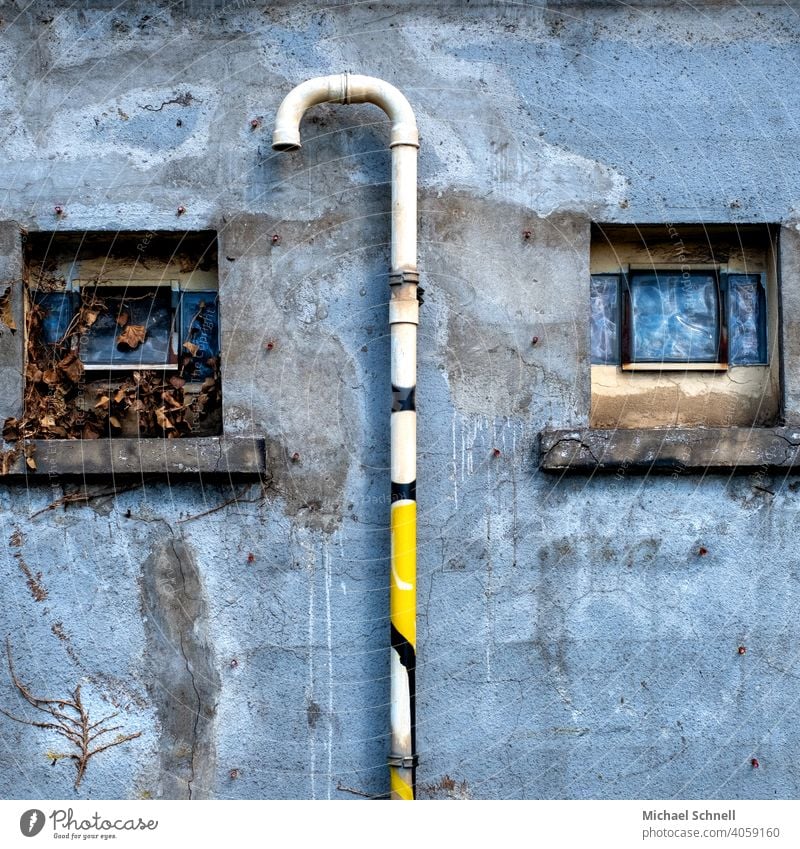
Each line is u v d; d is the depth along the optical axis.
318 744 3.71
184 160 3.76
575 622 3.76
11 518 3.72
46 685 3.70
